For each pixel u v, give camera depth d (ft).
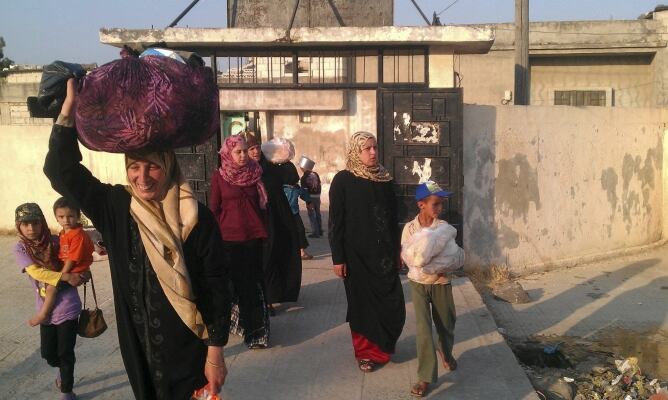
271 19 38.75
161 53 8.31
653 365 19.07
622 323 23.04
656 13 70.13
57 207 14.10
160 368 8.71
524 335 21.75
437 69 32.17
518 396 14.83
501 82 70.90
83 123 7.82
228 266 9.09
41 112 8.59
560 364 19.11
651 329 22.39
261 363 16.79
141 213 8.50
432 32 29.99
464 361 16.89
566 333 21.97
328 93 42.37
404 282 24.73
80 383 15.80
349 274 16.03
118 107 7.63
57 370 16.89
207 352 9.00
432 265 14.66
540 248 30.17
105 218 8.72
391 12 38.01
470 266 27.96
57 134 8.11
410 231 15.31
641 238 35.63
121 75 7.66
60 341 14.17
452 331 15.62
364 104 44.04
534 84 74.38
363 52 32.42
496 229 28.48
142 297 8.60
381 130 26.22
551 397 16.19
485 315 20.72
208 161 26.21
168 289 8.42
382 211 15.85
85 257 14.25
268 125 44.91
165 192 8.63
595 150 32.30
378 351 16.10
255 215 17.69
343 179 15.90
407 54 32.04
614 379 17.69
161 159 8.41
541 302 25.53
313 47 32.09
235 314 17.89
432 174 26.09
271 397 14.79
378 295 15.81
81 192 8.61
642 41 69.87
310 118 44.65
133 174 8.36
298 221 27.89
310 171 34.58
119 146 7.94
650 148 35.70
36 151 34.71
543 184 29.94
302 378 15.83
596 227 32.86
